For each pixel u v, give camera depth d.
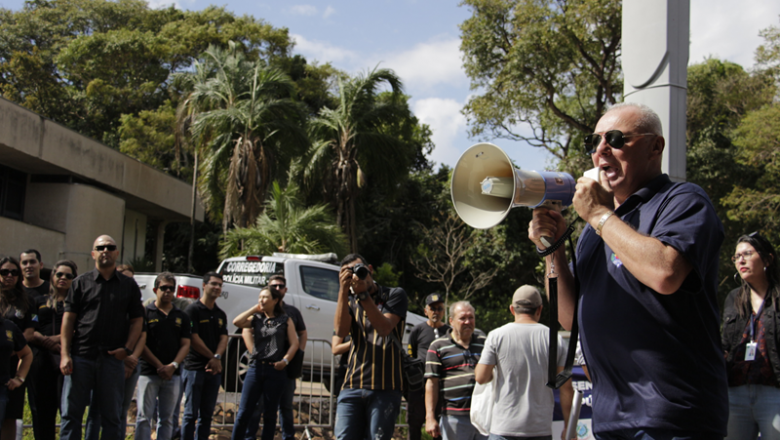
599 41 22.28
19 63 32.94
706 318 1.97
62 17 38.31
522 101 23.20
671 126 4.11
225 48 33.91
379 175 21.97
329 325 9.10
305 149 18.42
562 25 21.53
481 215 2.33
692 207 1.91
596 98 24.41
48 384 5.80
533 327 4.45
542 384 4.34
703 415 1.92
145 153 29.95
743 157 25.05
